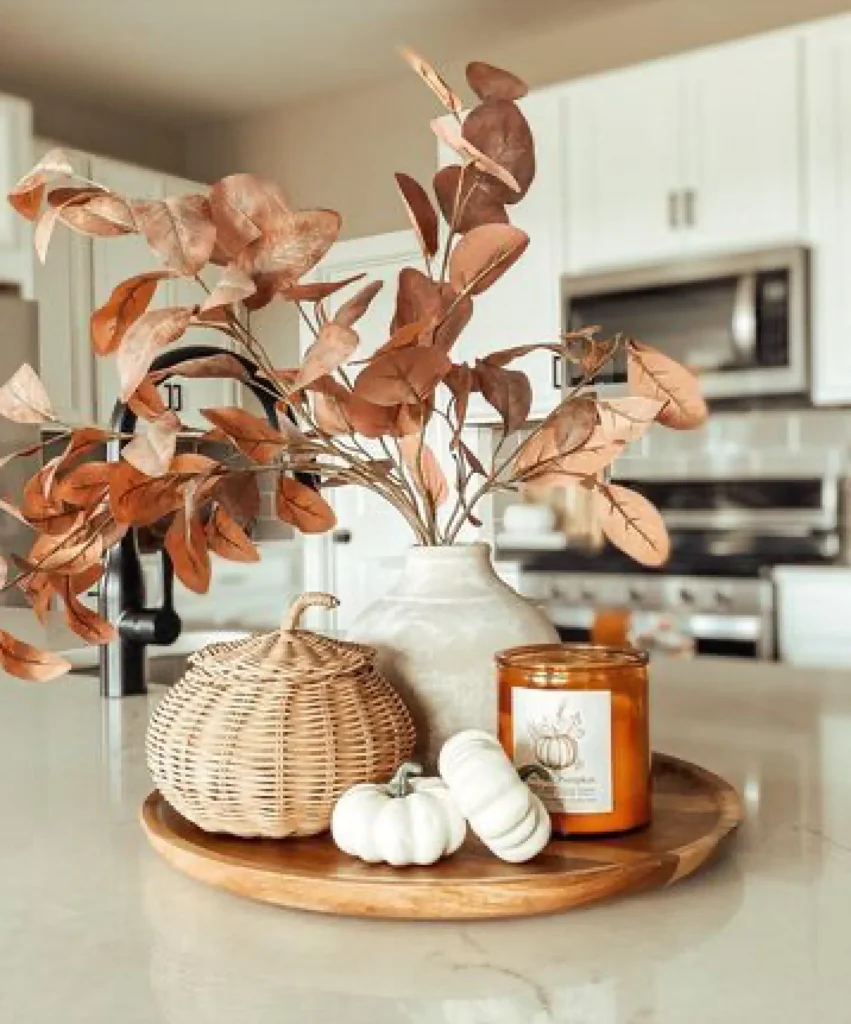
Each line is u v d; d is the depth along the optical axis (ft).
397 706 2.48
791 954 1.83
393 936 1.95
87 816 2.77
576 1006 1.64
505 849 2.11
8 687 4.78
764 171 10.82
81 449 2.51
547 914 2.03
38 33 13.16
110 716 4.10
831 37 10.40
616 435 2.64
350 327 2.52
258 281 2.34
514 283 12.30
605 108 11.71
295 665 2.39
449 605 2.71
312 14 12.63
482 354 12.44
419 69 2.51
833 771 3.14
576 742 2.29
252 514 2.80
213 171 16.67
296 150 15.76
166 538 2.82
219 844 2.34
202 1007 1.66
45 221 2.30
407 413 2.56
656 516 2.79
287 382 2.67
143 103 15.61
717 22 12.23
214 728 2.33
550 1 12.39
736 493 12.87
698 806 2.59
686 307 11.21
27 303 11.66
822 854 2.38
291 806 2.28
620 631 11.51
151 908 2.11
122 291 2.38
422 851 2.11
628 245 11.62
